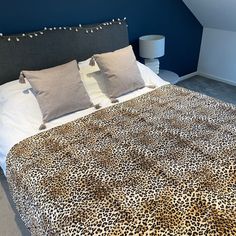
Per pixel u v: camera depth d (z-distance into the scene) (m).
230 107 2.00
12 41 2.29
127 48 2.52
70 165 1.48
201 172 1.35
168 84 2.55
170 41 3.70
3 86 2.22
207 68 4.22
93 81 2.38
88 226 1.11
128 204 1.19
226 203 1.16
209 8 3.39
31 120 1.97
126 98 2.32
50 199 1.28
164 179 1.32
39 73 2.04
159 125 1.81
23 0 2.32
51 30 2.49
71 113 2.10
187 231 1.05
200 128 1.74
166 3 3.38
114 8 2.92
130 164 1.45
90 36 2.70
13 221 1.88
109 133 1.76
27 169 1.49
